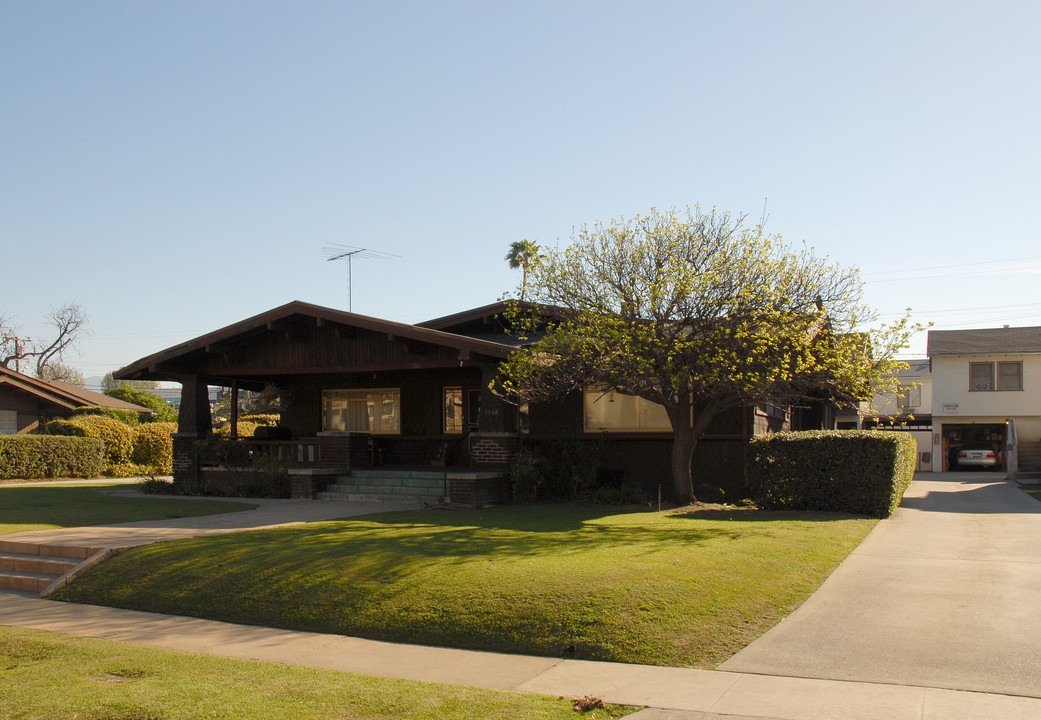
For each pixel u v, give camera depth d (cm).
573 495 1828
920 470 3891
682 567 945
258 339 2117
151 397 5166
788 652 721
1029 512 1708
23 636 827
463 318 2250
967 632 759
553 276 1672
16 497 1927
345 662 743
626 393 1639
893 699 601
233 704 601
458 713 586
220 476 2119
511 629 795
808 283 1612
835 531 1294
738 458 1877
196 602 955
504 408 1808
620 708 598
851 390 1573
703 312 1549
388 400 2361
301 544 1138
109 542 1205
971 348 3831
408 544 1110
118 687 646
